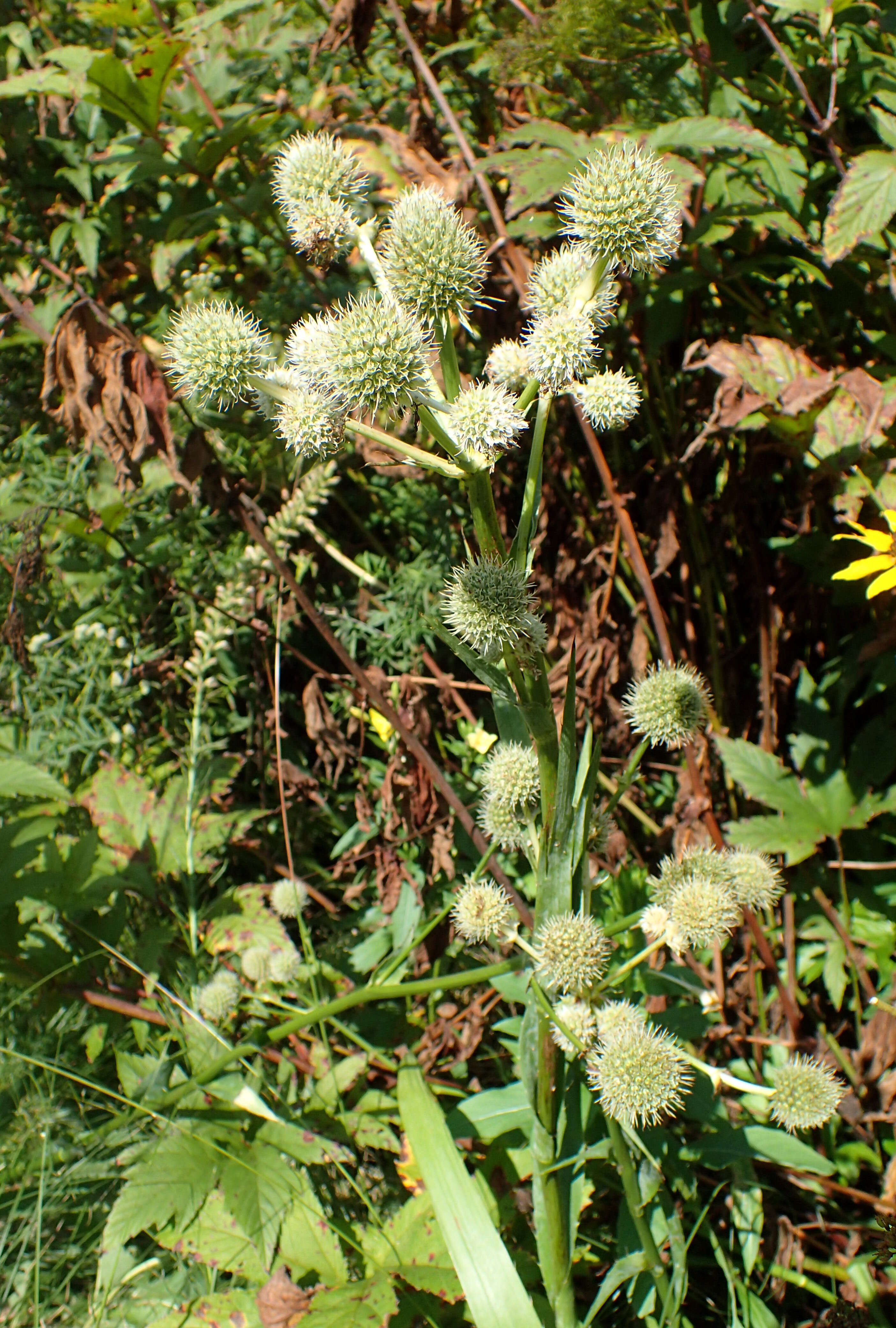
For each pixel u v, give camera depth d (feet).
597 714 1.52
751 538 1.50
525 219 1.38
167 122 1.59
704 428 1.47
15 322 1.66
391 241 1.05
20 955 1.43
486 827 1.20
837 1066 1.42
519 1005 1.50
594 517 1.55
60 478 1.68
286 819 1.56
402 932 1.51
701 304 1.50
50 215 1.79
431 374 1.03
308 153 1.09
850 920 1.45
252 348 1.05
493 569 1.04
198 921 1.52
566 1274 1.19
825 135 1.40
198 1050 1.38
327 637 1.38
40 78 1.47
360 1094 1.40
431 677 1.66
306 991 1.51
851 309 1.48
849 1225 1.35
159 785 1.64
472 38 1.62
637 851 1.56
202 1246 1.24
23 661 1.56
